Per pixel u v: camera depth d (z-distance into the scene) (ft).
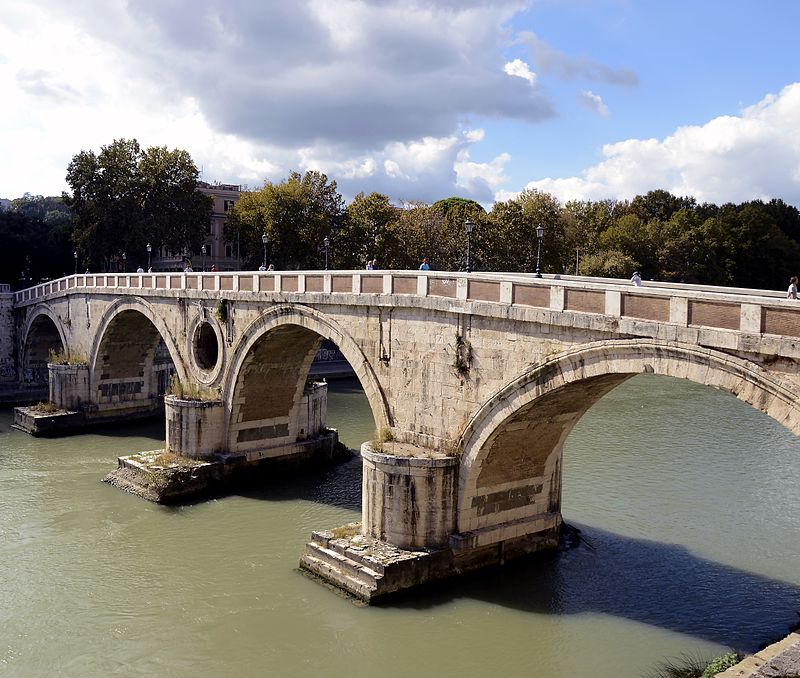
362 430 170.71
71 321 194.18
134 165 262.67
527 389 80.02
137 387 188.75
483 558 91.04
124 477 128.88
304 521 112.68
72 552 100.37
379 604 83.20
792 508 113.60
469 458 87.45
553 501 98.43
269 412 137.18
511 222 262.26
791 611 81.56
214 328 136.15
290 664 73.36
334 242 262.47
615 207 400.26
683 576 90.58
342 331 106.22
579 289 74.33
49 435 171.94
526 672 70.90
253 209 267.39
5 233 316.60
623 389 216.54
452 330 89.04
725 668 64.03
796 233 424.46
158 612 83.61
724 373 62.23
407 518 88.12
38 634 79.36
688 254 321.11
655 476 129.08
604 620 80.33
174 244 266.77
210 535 106.63
